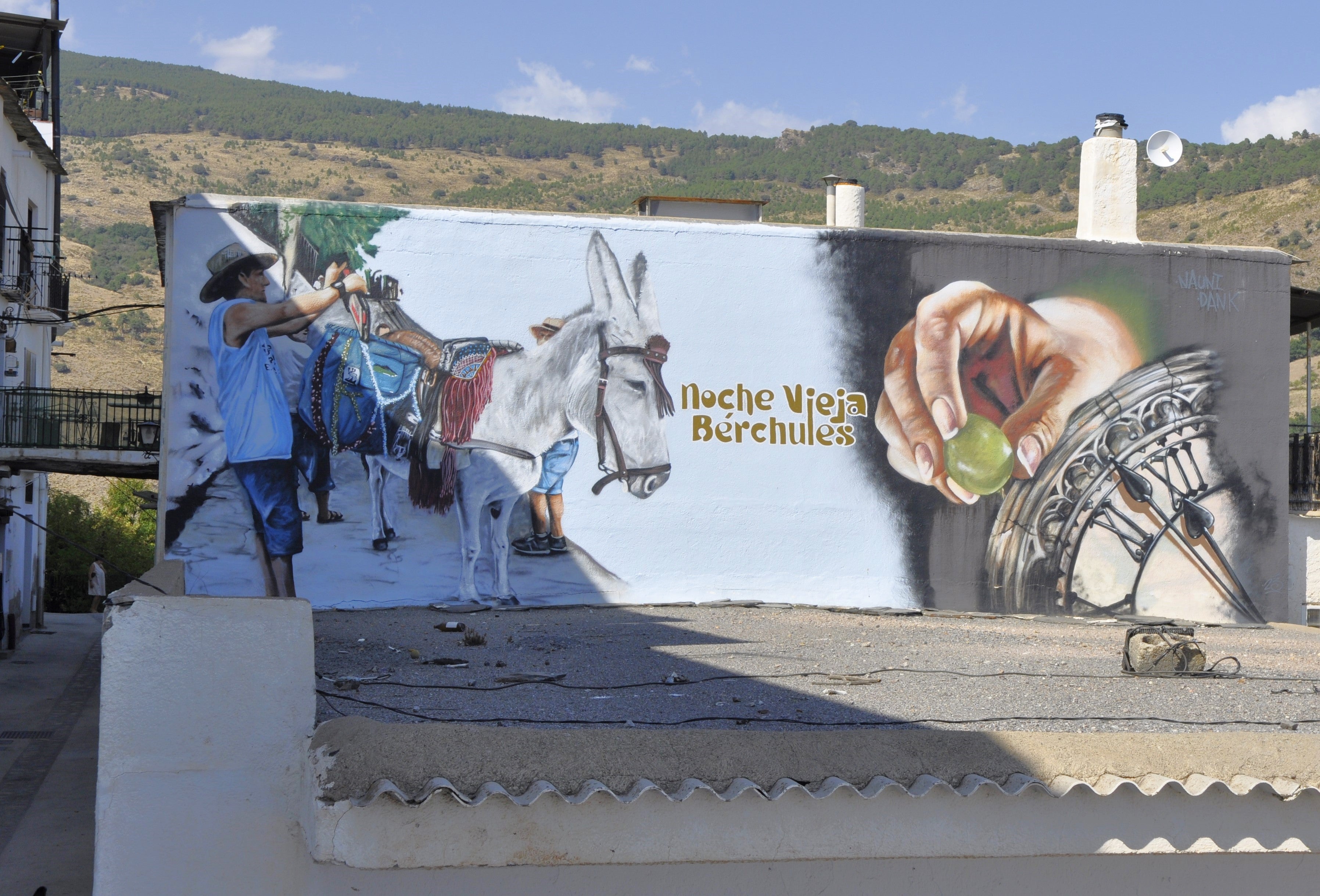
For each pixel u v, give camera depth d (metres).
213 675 5.54
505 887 5.68
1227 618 19.91
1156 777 6.09
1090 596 19.39
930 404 19.06
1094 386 19.64
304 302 16.98
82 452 20.45
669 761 5.75
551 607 17.56
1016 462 19.30
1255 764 6.26
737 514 18.36
